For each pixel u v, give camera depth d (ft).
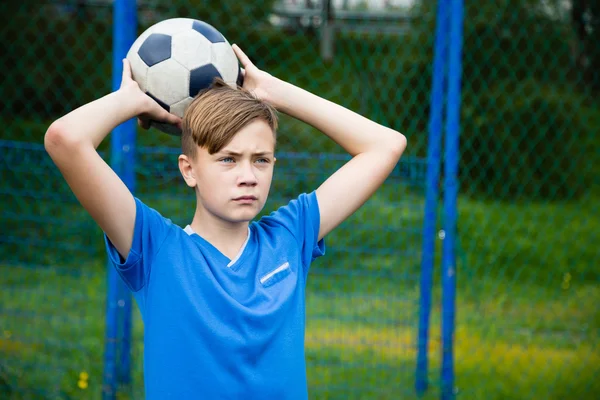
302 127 43.75
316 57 47.60
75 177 8.12
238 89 8.86
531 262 33.73
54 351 20.52
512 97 43.29
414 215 27.73
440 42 18.38
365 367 19.77
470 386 19.40
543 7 44.16
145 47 9.84
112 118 8.52
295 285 8.82
